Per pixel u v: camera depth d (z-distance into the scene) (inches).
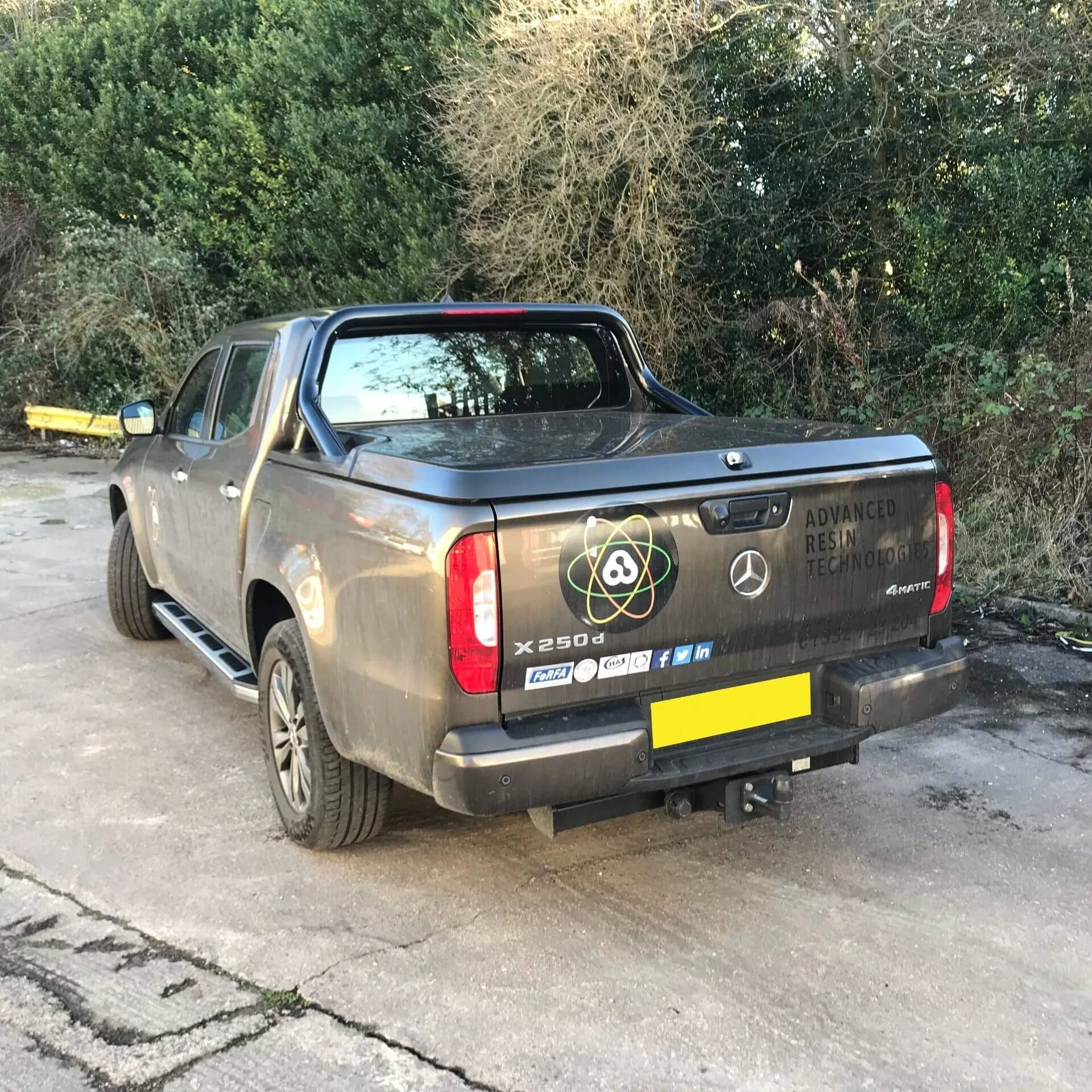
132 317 509.4
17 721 194.7
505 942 123.6
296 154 466.9
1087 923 126.2
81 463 508.7
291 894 134.7
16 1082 100.2
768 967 118.1
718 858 143.5
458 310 163.9
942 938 123.5
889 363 335.6
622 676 114.2
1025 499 266.2
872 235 357.7
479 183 376.5
